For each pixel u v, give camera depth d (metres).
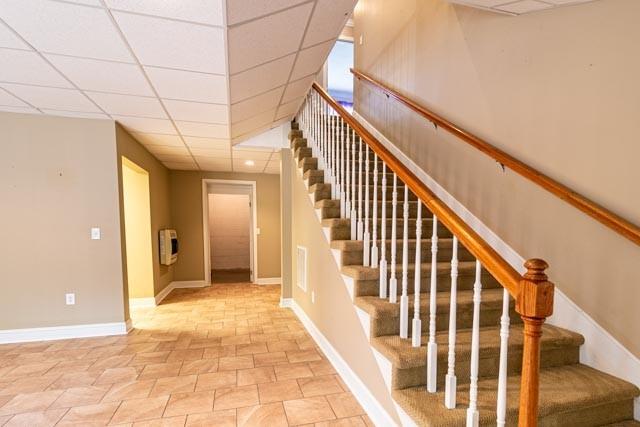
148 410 1.91
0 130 2.84
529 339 0.95
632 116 1.49
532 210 1.98
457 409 1.34
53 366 2.46
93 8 1.45
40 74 2.10
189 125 3.18
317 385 2.19
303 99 3.37
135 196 4.23
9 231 2.89
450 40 2.64
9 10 1.44
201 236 5.65
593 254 1.68
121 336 3.11
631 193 1.50
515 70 2.07
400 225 2.44
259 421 1.81
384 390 1.65
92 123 3.02
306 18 1.77
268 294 4.98
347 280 2.12
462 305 1.83
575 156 1.73
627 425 1.46
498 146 2.20
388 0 3.66
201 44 1.77
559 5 1.74
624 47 1.51
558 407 1.36
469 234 1.22
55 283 2.99
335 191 2.80
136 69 2.04
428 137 2.91
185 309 4.11
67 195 2.99
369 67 4.16
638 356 1.52
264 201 5.92
